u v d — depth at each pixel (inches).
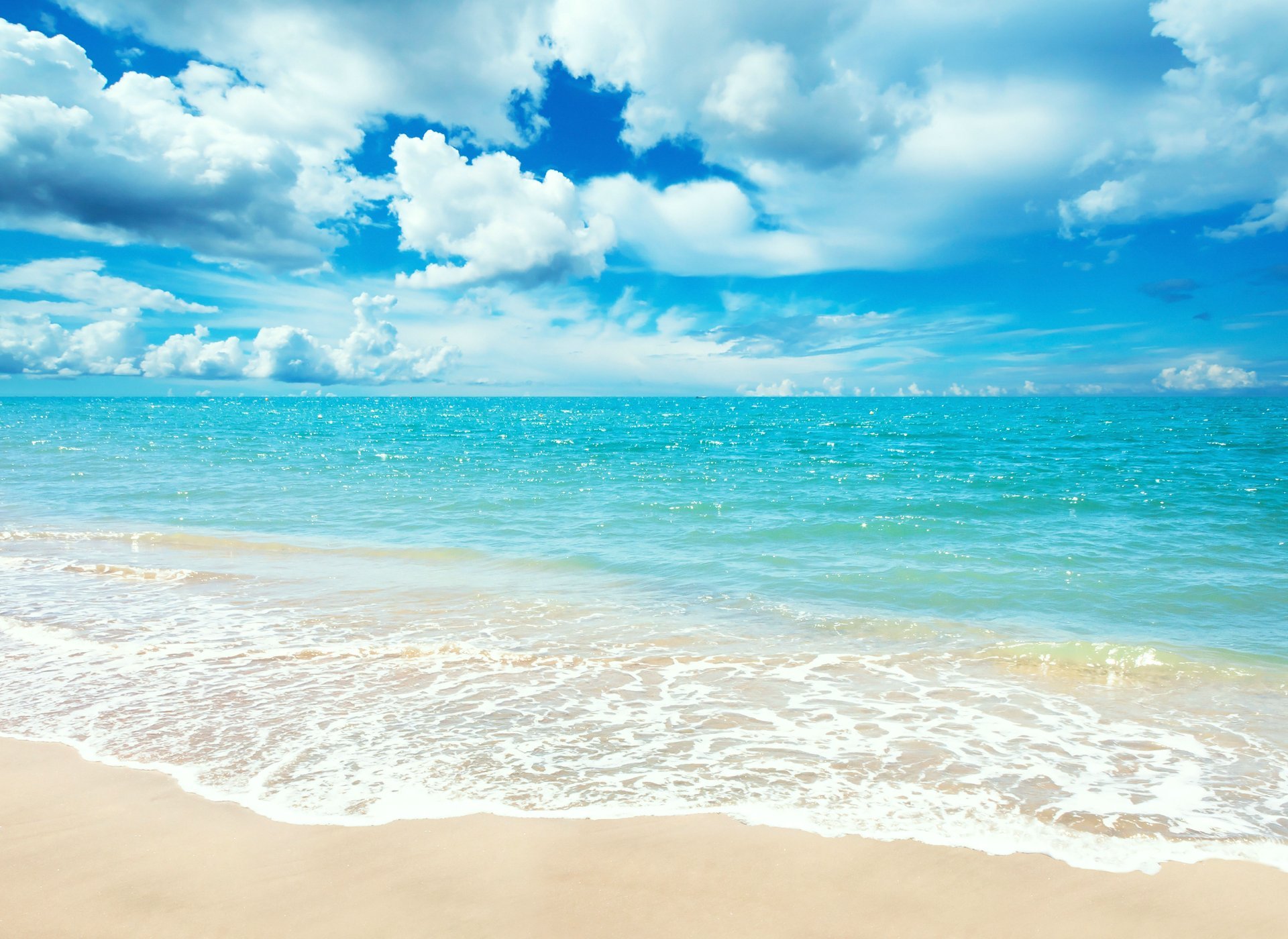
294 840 161.5
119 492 767.7
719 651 300.8
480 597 380.8
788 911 140.5
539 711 236.5
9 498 717.9
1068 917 140.2
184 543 518.6
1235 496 730.2
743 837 165.5
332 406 5797.2
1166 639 321.7
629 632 324.5
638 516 635.5
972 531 570.6
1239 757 209.3
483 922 135.9
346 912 138.2
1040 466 1029.2
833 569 450.6
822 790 187.5
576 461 1146.0
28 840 159.6
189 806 175.2
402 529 579.2
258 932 132.3
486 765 198.2
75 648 292.2
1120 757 208.2
